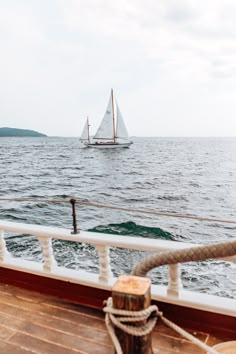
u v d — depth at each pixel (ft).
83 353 7.57
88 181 135.13
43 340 8.07
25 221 64.69
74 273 10.17
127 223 60.75
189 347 7.61
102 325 8.61
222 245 5.11
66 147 515.50
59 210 72.84
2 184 128.16
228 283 30.60
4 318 9.07
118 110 260.21
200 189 109.70
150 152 354.13
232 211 76.33
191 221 61.05
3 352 7.68
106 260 9.52
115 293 4.55
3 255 11.25
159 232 55.16
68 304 9.73
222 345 7.02
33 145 613.52
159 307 8.87
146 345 4.73
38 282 10.59
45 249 10.37
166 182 128.98
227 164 217.77
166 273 32.86
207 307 8.23
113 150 287.89
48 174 162.30
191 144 638.53
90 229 58.39
